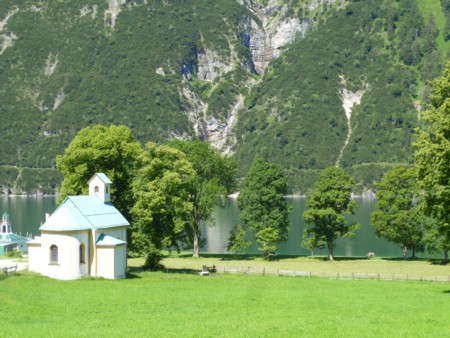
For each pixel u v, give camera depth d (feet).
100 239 327.06
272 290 286.25
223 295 266.16
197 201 493.36
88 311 230.27
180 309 234.58
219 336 181.88
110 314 224.74
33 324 205.05
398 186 469.16
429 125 286.66
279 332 187.42
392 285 307.37
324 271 385.29
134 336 182.39
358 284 310.86
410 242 472.44
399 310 229.45
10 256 478.59
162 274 342.44
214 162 492.13
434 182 267.80
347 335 182.80
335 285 306.96
